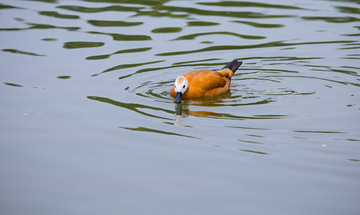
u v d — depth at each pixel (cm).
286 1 2278
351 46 1809
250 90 1531
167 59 1712
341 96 1449
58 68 1608
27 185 991
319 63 1700
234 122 1275
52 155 1102
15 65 1616
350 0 2288
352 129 1219
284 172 1036
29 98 1389
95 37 1858
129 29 1934
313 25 1986
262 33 1917
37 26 1942
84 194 962
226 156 1098
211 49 1792
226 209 915
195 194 962
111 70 1612
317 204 930
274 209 916
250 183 999
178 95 1410
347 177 1014
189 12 2127
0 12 2091
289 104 1398
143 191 972
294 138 1178
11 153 1106
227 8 2186
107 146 1144
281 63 1706
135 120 1281
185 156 1100
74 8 2173
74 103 1370
